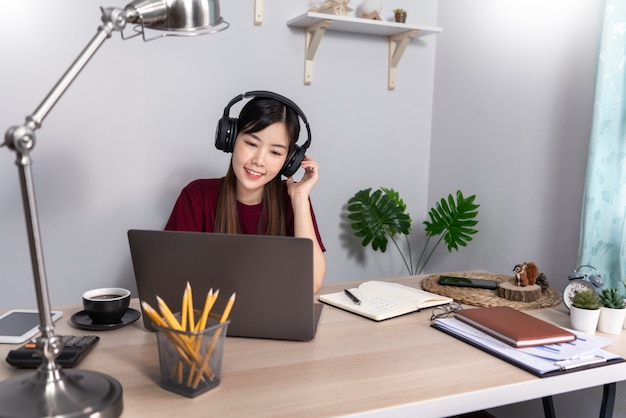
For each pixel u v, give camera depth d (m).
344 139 2.71
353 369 1.07
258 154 1.60
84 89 2.24
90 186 2.30
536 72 2.17
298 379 1.02
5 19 2.10
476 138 2.54
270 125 1.58
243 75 2.48
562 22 2.04
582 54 1.96
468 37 2.58
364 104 2.73
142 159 2.37
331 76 2.64
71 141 2.25
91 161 2.29
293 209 1.72
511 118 2.31
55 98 0.81
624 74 1.68
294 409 0.90
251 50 2.48
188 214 1.80
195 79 2.40
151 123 2.36
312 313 1.19
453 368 1.09
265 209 1.79
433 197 2.87
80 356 1.07
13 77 2.13
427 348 1.20
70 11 2.18
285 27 2.53
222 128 1.60
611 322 1.31
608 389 1.24
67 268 2.31
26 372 1.01
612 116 1.72
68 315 1.37
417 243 2.92
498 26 2.38
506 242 2.35
